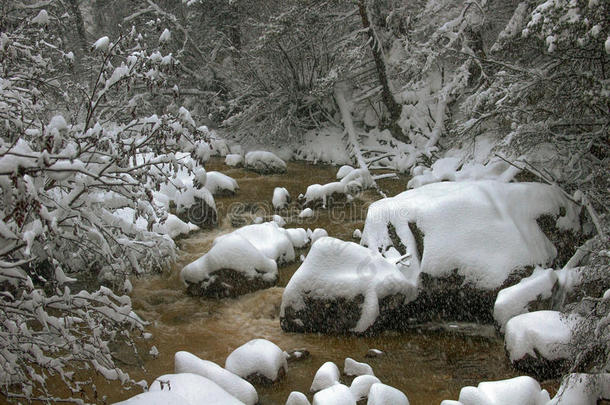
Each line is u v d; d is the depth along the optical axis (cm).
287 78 2261
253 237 1177
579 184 1083
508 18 2022
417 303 930
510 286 905
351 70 2264
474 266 923
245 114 2247
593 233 1054
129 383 757
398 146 2078
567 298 873
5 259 571
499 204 991
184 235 1331
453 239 947
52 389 721
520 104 1271
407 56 2131
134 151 561
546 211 1016
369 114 2248
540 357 744
